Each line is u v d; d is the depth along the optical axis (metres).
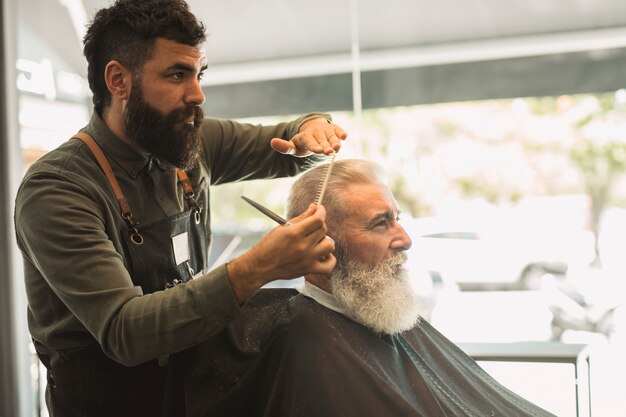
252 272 0.96
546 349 1.71
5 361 2.68
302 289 1.30
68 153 1.16
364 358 1.19
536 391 1.65
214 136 1.49
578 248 3.25
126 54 1.12
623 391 1.93
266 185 2.98
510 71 3.21
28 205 1.09
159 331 0.97
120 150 1.20
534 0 3.07
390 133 3.33
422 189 3.35
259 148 1.50
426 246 3.30
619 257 3.21
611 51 3.10
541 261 3.27
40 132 2.84
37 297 1.19
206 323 0.97
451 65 3.26
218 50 3.25
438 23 3.19
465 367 1.38
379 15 3.20
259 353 1.20
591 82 3.15
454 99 3.28
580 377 1.65
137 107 1.13
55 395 1.24
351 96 3.32
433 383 1.30
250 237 2.96
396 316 1.21
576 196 3.25
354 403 1.14
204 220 1.40
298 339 1.19
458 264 3.28
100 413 1.22
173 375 1.19
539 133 3.25
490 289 3.22
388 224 1.21
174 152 1.15
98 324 1.02
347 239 1.20
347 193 1.20
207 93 3.39
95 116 1.22
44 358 1.26
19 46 2.79
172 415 1.20
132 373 1.20
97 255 1.04
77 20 2.86
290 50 3.26
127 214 1.19
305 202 1.22
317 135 1.33
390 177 3.35
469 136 3.31
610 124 3.18
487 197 3.32
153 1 1.12
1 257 2.66
